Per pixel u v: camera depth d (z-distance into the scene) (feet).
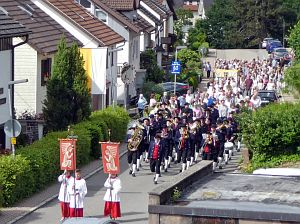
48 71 153.79
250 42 415.85
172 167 125.29
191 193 62.08
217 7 418.31
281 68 263.08
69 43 165.07
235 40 411.95
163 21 298.97
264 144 115.65
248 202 58.49
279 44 382.01
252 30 414.21
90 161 129.18
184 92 226.99
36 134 134.41
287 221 53.78
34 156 103.50
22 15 158.20
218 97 176.45
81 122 132.98
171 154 125.08
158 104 158.71
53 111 133.39
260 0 413.80
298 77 151.53
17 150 105.70
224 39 414.62
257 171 83.25
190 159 121.80
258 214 54.24
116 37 189.26
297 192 61.98
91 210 94.58
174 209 55.93
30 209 93.81
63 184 88.89
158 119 128.47
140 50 246.27
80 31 173.78
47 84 134.00
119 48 189.67
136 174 119.44
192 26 463.01
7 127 98.99
